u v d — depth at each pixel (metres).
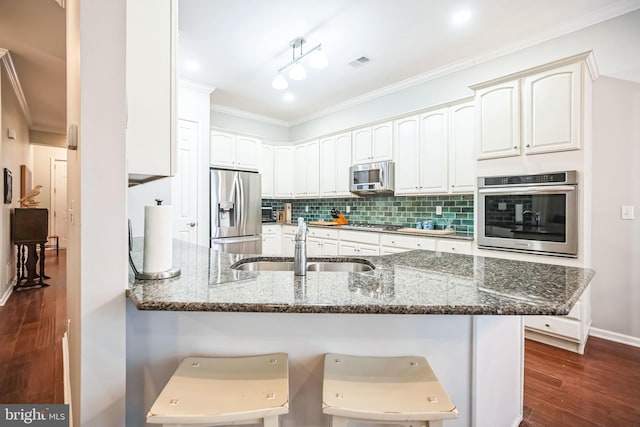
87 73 1.05
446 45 3.14
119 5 1.09
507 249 2.74
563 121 2.42
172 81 1.27
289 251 5.11
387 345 1.20
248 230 4.50
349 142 4.44
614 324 2.62
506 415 1.49
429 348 1.21
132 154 1.19
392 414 0.88
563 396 1.87
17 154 4.54
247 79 3.93
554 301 1.00
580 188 2.35
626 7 2.49
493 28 2.85
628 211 2.55
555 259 2.48
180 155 3.77
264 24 2.78
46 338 2.64
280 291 1.10
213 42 3.08
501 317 1.42
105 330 1.07
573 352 2.44
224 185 4.20
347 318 1.20
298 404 1.22
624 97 2.54
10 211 4.05
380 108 4.38
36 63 3.45
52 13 2.52
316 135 5.42
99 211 1.06
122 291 1.09
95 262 1.05
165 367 1.20
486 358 1.30
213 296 1.04
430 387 1.00
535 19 2.72
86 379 1.05
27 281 4.24
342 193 4.54
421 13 2.62
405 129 3.78
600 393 1.90
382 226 4.31
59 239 7.32
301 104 4.91
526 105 2.61
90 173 1.05
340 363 1.13
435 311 0.95
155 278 1.23
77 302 1.19
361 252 3.98
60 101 4.74
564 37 2.81
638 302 2.52
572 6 2.54
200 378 1.03
